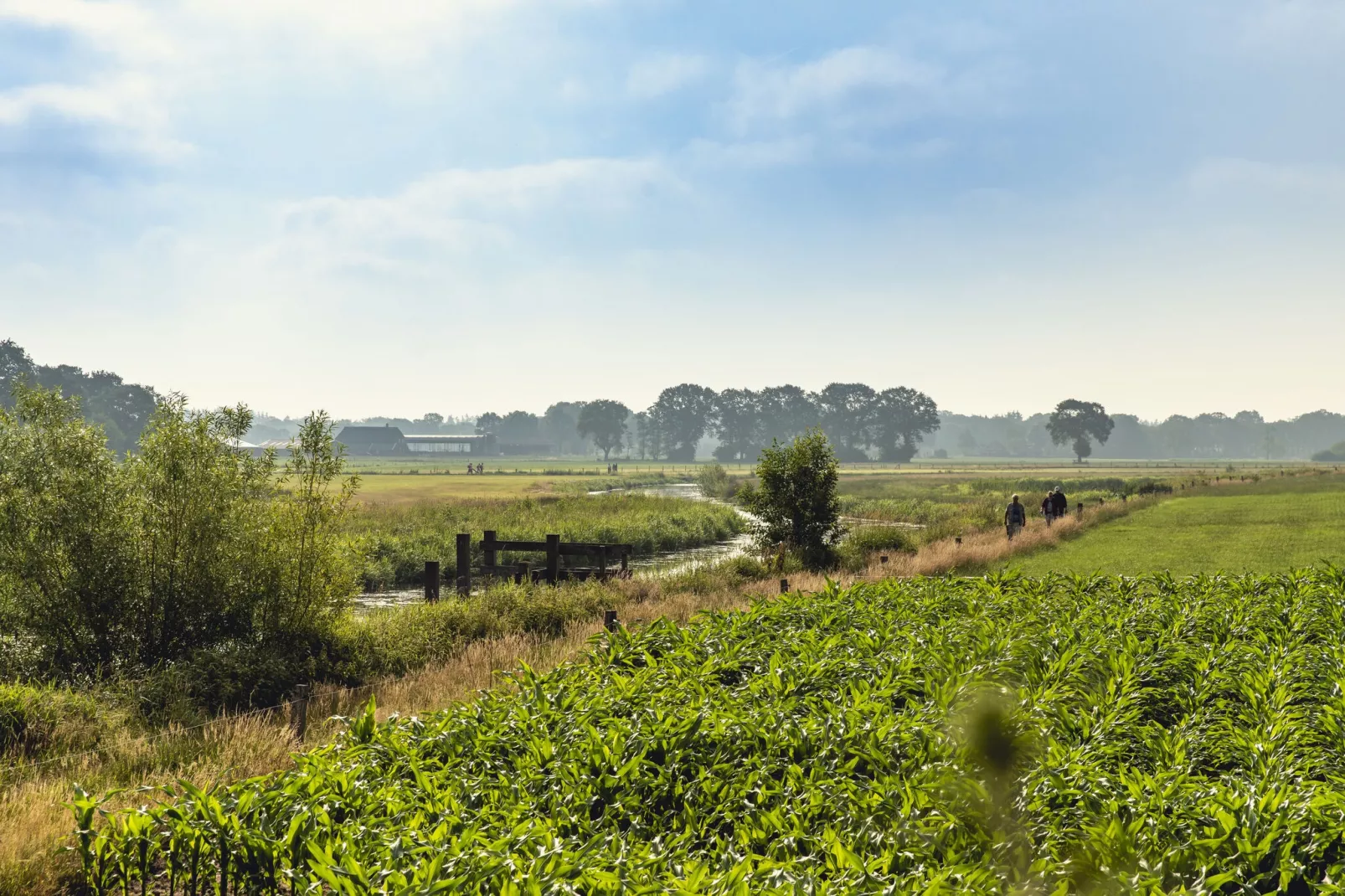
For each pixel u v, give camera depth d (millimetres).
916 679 9008
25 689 10516
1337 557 26578
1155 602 14086
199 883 6066
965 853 5582
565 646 14438
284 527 14266
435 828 5555
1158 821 5648
